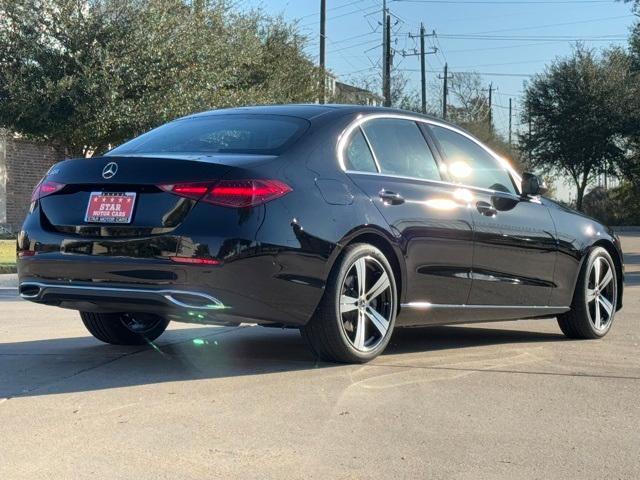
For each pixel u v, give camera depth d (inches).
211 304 163.6
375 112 204.4
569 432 141.1
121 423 142.3
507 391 169.9
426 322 205.6
